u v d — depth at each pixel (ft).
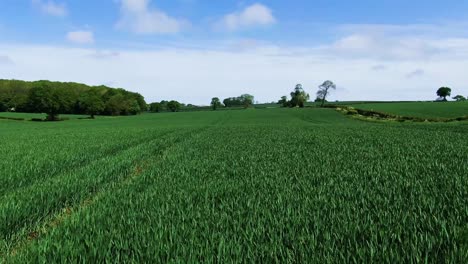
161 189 27.89
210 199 23.89
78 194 28.48
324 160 43.68
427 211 19.35
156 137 96.07
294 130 119.24
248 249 14.03
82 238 16.35
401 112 255.70
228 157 49.57
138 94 504.43
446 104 327.06
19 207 22.61
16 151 60.34
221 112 403.75
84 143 76.07
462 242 14.49
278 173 34.30
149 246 14.76
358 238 15.40
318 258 13.21
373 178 29.68
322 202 21.70
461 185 25.59
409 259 13.01
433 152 49.47
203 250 14.32
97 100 378.32
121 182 34.35
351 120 236.84
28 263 13.91
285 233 16.01
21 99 355.56
